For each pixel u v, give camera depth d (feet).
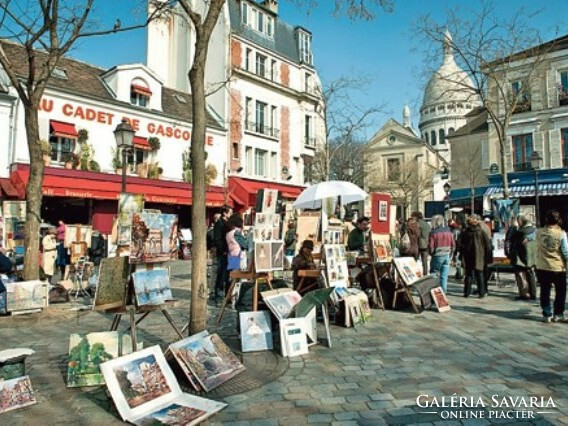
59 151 62.13
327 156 78.43
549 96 79.51
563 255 22.98
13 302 26.13
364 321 23.50
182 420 11.80
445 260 31.63
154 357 14.03
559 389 13.85
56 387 14.61
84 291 33.91
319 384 14.49
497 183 85.61
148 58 93.66
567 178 76.07
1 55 27.71
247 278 21.09
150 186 68.95
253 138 92.12
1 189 54.34
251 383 14.69
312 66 107.76
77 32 28.45
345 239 38.75
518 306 28.19
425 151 162.81
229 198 80.84
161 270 17.62
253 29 94.43
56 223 63.10
